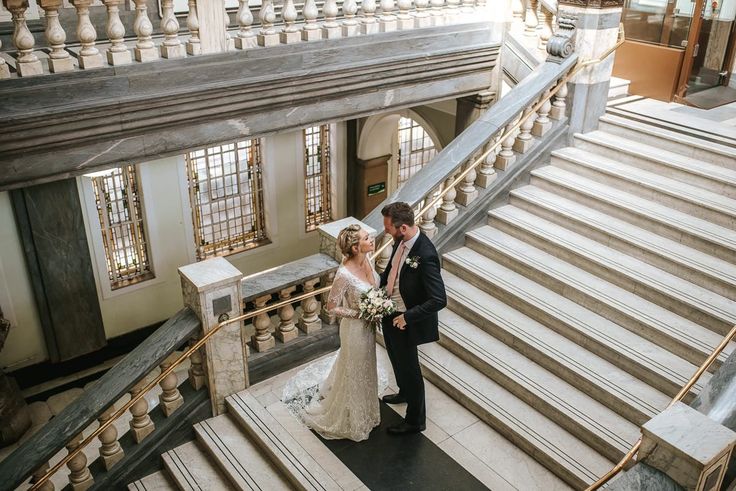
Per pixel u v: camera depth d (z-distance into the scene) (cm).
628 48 875
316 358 642
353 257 506
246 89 682
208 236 1222
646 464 349
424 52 808
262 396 586
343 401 524
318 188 1377
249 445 546
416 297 507
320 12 1027
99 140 620
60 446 488
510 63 874
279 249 1320
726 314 543
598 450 500
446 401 579
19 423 913
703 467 321
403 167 1588
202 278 537
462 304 639
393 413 568
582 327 577
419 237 503
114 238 1088
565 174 746
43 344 1032
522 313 627
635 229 655
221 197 1209
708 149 688
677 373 517
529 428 525
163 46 633
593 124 787
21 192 912
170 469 538
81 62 593
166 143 660
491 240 698
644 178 692
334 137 1339
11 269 961
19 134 573
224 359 566
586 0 722
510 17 862
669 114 791
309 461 511
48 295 988
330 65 737
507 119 695
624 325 577
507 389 568
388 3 763
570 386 550
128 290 1110
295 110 736
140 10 608
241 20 667
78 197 969
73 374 1071
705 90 884
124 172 1057
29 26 815
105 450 533
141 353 525
